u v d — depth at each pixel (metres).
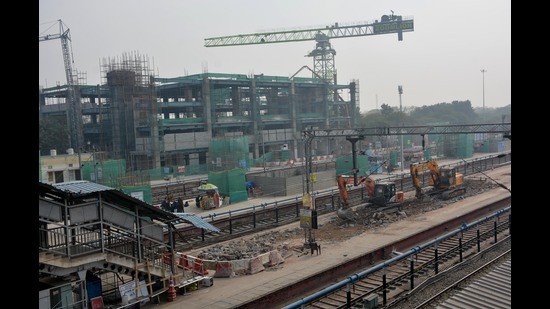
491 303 10.33
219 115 82.12
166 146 66.75
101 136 59.78
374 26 117.00
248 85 79.50
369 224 30.75
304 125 89.12
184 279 19.38
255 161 73.19
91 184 17.42
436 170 40.84
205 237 29.27
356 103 98.12
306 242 25.52
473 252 23.89
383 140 80.88
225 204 40.91
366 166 54.81
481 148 80.62
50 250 15.34
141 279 18.33
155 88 62.75
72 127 63.16
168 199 38.44
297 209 35.72
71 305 15.98
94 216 16.62
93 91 65.31
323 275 20.69
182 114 85.88
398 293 18.56
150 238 18.55
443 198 40.12
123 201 17.97
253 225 32.09
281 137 83.38
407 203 38.66
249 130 79.50
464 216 32.44
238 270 21.14
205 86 72.31
